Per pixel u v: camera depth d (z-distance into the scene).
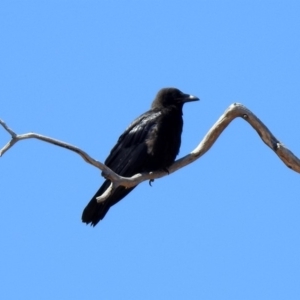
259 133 15.73
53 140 13.21
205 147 16.17
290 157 15.66
